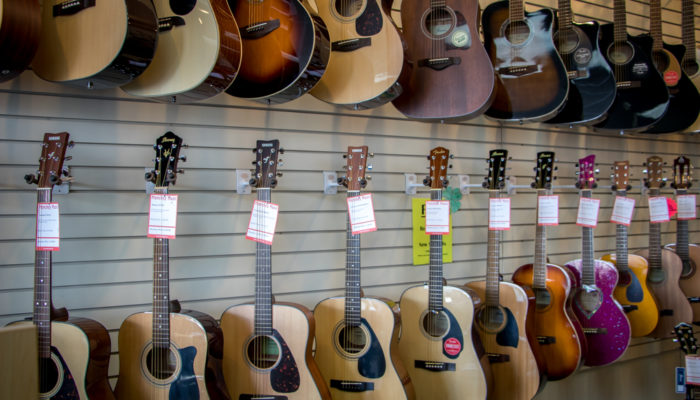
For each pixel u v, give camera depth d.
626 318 2.64
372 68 1.97
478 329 2.34
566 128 3.18
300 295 2.40
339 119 2.51
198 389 1.71
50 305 1.65
